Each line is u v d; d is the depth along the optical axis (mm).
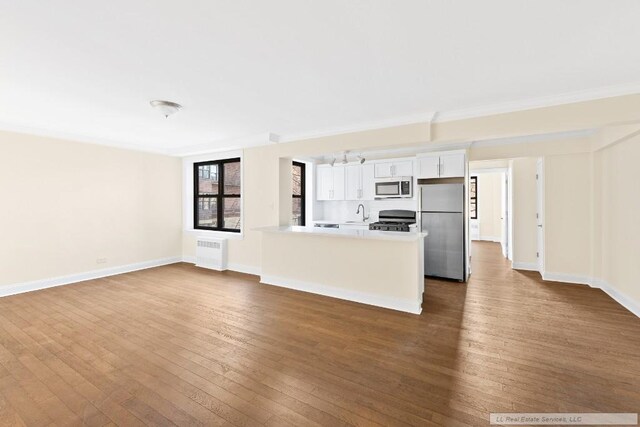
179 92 2801
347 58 2145
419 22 1708
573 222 4516
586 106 2734
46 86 2639
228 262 5508
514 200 5496
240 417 1736
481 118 3211
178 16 1645
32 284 4176
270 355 2438
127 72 2367
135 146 5309
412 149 5453
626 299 3463
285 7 1566
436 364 2293
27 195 4117
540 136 4414
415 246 3383
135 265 5422
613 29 1759
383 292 3592
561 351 2475
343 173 6324
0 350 2504
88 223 4766
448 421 1699
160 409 1800
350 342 2662
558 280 4648
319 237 4086
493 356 2404
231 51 2047
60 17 1643
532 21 1692
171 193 6004
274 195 4883
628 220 3432
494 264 5957
